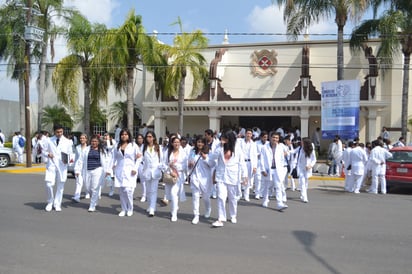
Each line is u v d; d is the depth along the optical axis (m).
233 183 8.34
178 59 24.84
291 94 25.20
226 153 8.30
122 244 6.72
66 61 25.06
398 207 10.90
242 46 28.61
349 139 19.08
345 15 20.77
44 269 5.43
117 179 9.15
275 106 25.30
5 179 15.73
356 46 22.81
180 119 25.33
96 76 24.47
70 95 25.58
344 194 13.73
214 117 26.30
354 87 18.91
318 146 25.19
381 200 12.28
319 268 5.61
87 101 25.58
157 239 7.09
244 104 25.61
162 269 5.47
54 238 7.05
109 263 5.71
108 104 32.09
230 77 28.69
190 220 8.80
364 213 9.88
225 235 7.44
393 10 21.38
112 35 22.89
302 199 11.57
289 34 21.73
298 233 7.67
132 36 22.81
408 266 5.75
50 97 34.06
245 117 29.73
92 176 9.53
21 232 7.43
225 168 8.29
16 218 8.62
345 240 7.19
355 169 14.02
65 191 12.84
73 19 24.75
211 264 5.71
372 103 23.84
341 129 19.19
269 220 8.88
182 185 9.07
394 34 20.81
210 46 29.25
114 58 22.80
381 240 7.22
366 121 24.97
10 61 27.41
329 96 19.44
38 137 21.38
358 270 5.55
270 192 12.82
